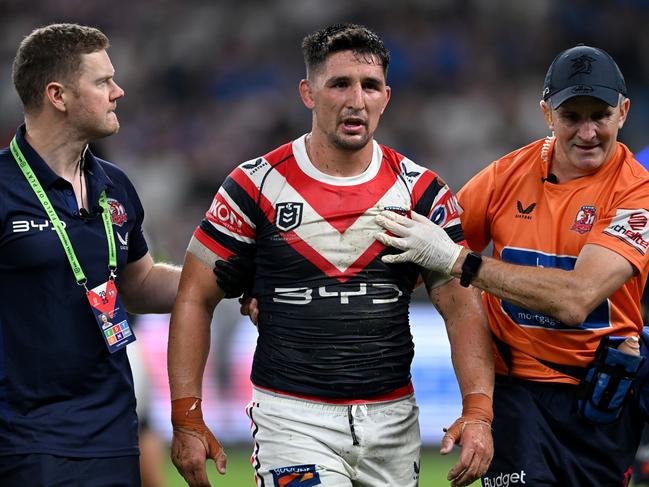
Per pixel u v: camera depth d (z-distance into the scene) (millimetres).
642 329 19469
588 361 18641
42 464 16562
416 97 66812
